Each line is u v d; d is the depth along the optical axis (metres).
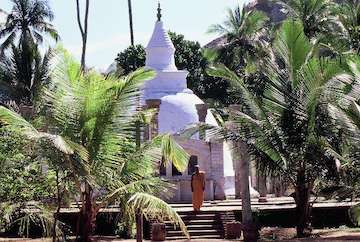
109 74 16.20
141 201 13.85
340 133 19.91
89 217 15.63
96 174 15.07
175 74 34.78
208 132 24.00
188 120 32.41
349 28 36.72
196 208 22.61
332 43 36.59
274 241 19.61
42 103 15.59
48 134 13.84
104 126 15.27
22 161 15.02
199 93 51.31
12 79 43.56
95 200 15.73
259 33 44.62
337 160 18.72
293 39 20.92
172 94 33.97
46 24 46.31
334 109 18.80
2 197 15.26
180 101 33.12
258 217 23.30
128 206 14.40
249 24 44.88
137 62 48.25
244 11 45.28
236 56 44.81
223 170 31.20
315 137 19.89
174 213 13.97
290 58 20.86
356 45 35.94
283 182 21.59
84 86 15.23
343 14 38.91
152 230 20.45
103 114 15.27
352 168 18.84
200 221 22.00
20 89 42.16
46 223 16.12
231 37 45.34
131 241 20.05
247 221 20.27
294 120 20.28
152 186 15.45
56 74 15.46
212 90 51.44
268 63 21.36
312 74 19.97
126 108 15.36
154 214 15.27
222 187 30.88
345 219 24.11
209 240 20.36
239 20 45.22
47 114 15.41
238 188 32.06
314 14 39.94
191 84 50.69
